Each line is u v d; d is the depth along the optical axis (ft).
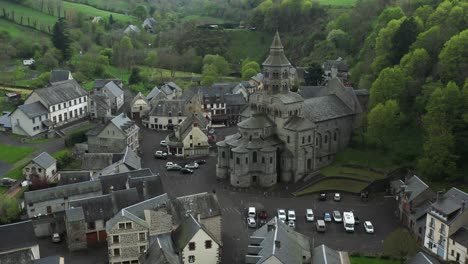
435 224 355.15
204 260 327.06
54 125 627.87
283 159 485.56
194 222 331.57
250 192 466.29
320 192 464.65
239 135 501.56
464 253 329.52
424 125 489.26
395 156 510.17
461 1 644.69
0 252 329.93
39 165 474.08
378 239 380.58
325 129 515.09
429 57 553.64
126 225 332.19
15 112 595.06
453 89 456.86
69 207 384.27
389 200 453.99
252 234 353.92
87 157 497.05
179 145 563.48
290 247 305.53
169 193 459.73
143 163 541.34
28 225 347.56
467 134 461.78
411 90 541.34
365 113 548.31
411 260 312.09
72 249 366.43
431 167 448.65
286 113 485.56
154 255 300.20
